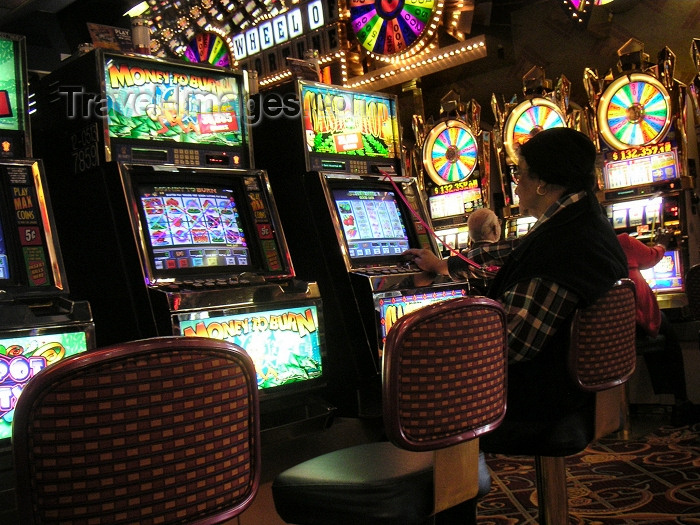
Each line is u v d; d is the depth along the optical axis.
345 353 3.33
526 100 6.29
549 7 7.43
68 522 1.16
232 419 1.34
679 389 4.79
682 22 6.61
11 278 2.32
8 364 2.10
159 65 2.94
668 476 3.68
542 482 2.23
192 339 1.26
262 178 3.15
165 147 2.93
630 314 2.26
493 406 1.74
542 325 2.04
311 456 3.04
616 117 5.76
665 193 5.55
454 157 6.88
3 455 2.06
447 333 1.59
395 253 3.57
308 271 3.45
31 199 2.42
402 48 7.78
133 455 1.20
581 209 2.17
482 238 4.99
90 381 1.16
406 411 1.55
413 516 1.64
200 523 1.29
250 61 9.30
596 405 2.17
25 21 10.15
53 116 3.05
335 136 3.60
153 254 2.69
